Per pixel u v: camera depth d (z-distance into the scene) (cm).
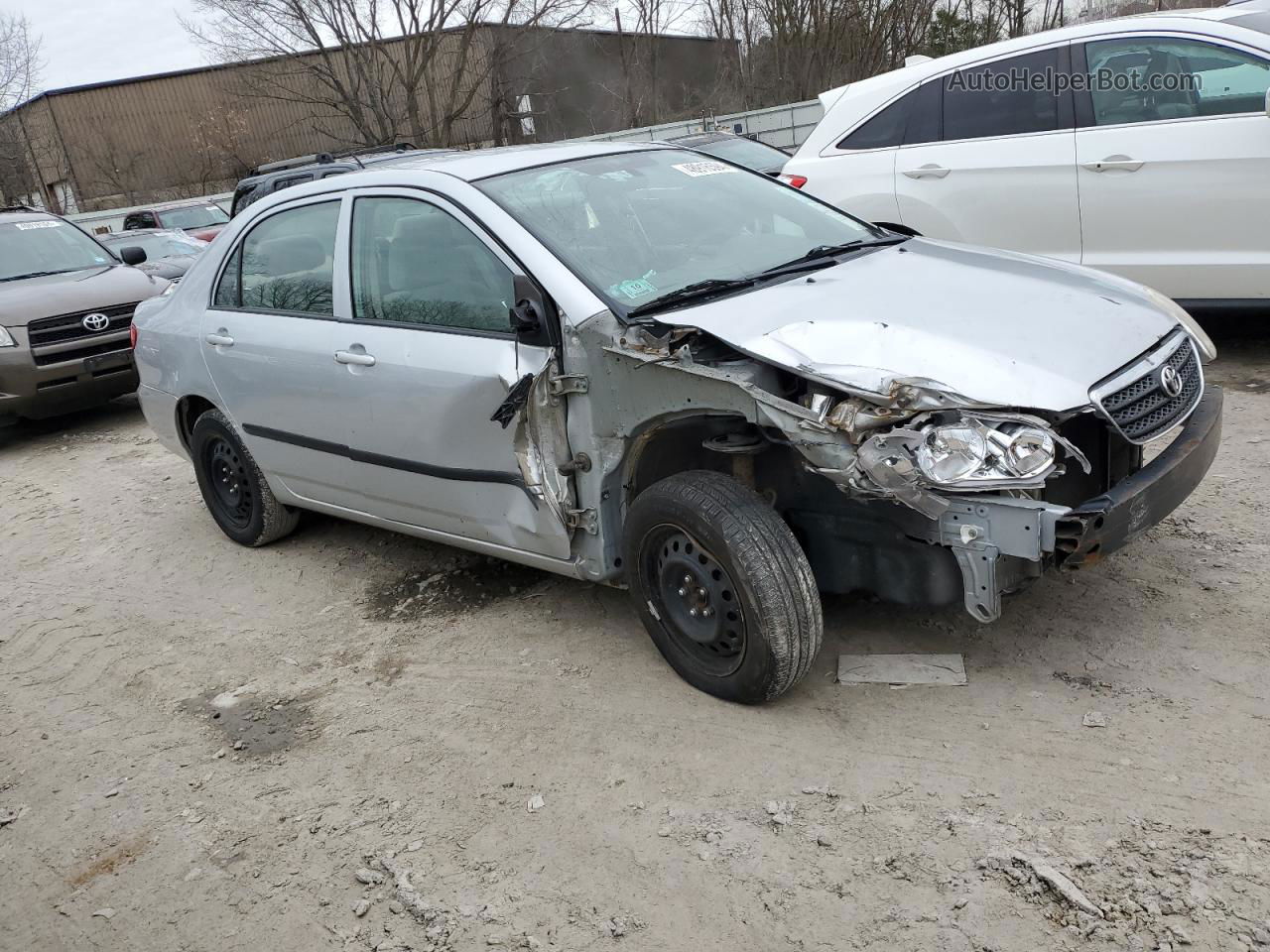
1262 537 407
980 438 287
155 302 588
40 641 489
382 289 427
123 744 389
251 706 402
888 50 2642
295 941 278
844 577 341
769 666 325
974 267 384
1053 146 627
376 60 2950
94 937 292
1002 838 272
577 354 353
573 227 386
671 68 2980
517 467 379
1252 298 588
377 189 433
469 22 2884
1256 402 562
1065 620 369
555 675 387
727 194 443
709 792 309
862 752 315
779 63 2666
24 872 325
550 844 298
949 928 247
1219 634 347
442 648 423
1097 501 297
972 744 311
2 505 724
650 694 364
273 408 483
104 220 2427
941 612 385
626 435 349
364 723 377
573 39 2992
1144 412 318
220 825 331
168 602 514
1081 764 296
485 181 405
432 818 318
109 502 693
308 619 472
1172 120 592
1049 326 327
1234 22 583
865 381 293
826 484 333
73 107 3472
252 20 2847
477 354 381
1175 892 247
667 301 354
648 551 354
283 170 1457
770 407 304
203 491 573
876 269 384
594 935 263
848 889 264
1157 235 604
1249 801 273
